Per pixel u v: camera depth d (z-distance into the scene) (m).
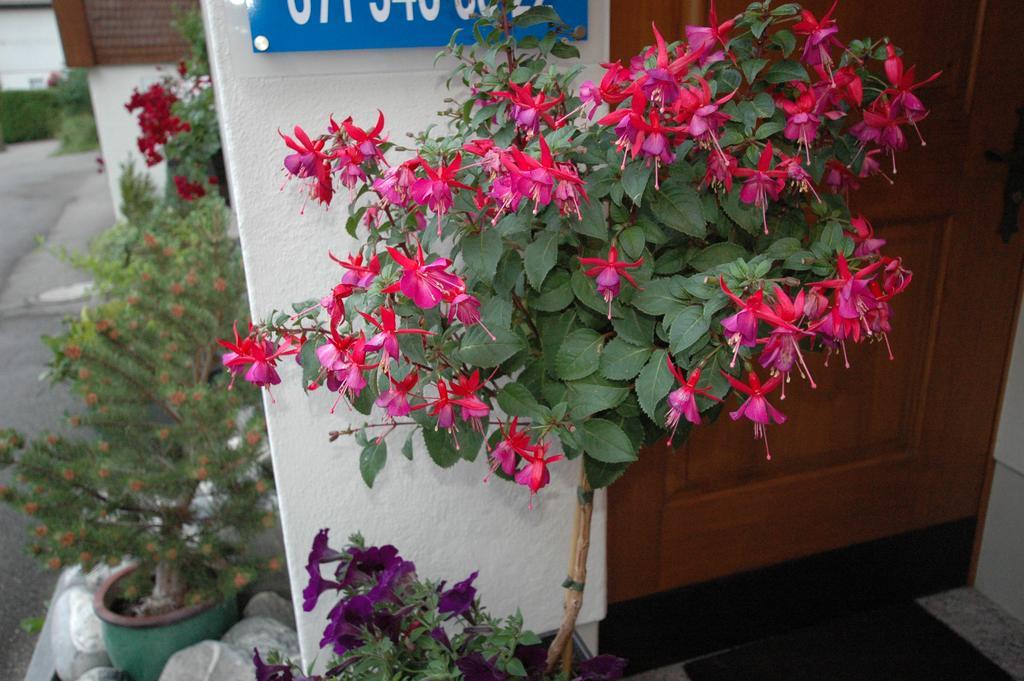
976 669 2.10
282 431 1.66
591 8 1.56
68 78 24.97
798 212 1.32
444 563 1.86
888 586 2.38
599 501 1.94
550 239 1.18
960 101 1.96
